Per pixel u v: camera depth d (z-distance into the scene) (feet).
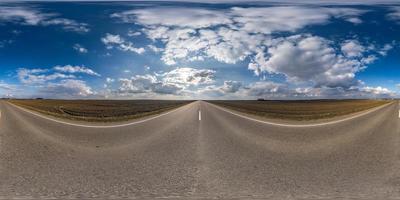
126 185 24.66
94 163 32.42
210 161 33.45
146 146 42.70
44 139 49.39
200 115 105.91
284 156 36.01
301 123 76.38
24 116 103.45
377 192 22.72
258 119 90.48
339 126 67.36
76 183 25.21
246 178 26.73
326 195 22.12
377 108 148.25
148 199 21.42
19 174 28.04
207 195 22.27
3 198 21.54
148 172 28.78
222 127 66.90
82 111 165.37
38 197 21.75
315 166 31.14
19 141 47.44
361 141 46.44
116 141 47.16
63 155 36.58
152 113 127.65
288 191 23.12
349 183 25.16
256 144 44.29
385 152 38.04
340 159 34.30
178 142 46.16
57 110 168.14
